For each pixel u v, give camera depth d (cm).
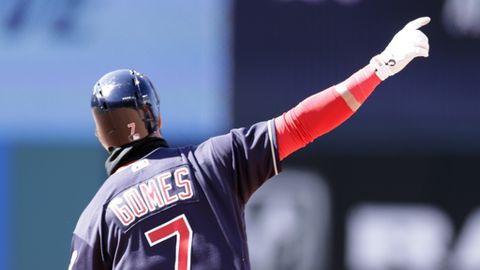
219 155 1120
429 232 2603
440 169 2595
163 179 1109
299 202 2622
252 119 2617
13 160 2605
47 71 2616
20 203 2605
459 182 2594
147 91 1160
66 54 2617
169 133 2622
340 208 2614
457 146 2591
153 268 1069
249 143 1120
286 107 2612
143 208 1094
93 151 2609
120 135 1147
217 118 2622
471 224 2594
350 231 2612
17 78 2612
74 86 2611
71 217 2602
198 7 2633
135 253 1079
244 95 2620
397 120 2608
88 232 1107
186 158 1126
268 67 2619
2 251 2595
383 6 2594
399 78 2608
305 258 2614
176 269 1066
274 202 2623
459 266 2595
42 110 2609
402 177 2611
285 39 2619
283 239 2617
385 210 2612
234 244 1084
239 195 1128
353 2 2605
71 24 2627
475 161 2588
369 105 2617
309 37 2612
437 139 2597
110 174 1153
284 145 1128
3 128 2608
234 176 1114
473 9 2575
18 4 2623
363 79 1116
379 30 2592
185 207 1089
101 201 1115
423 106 2600
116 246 1091
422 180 2605
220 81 2623
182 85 2623
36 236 2603
